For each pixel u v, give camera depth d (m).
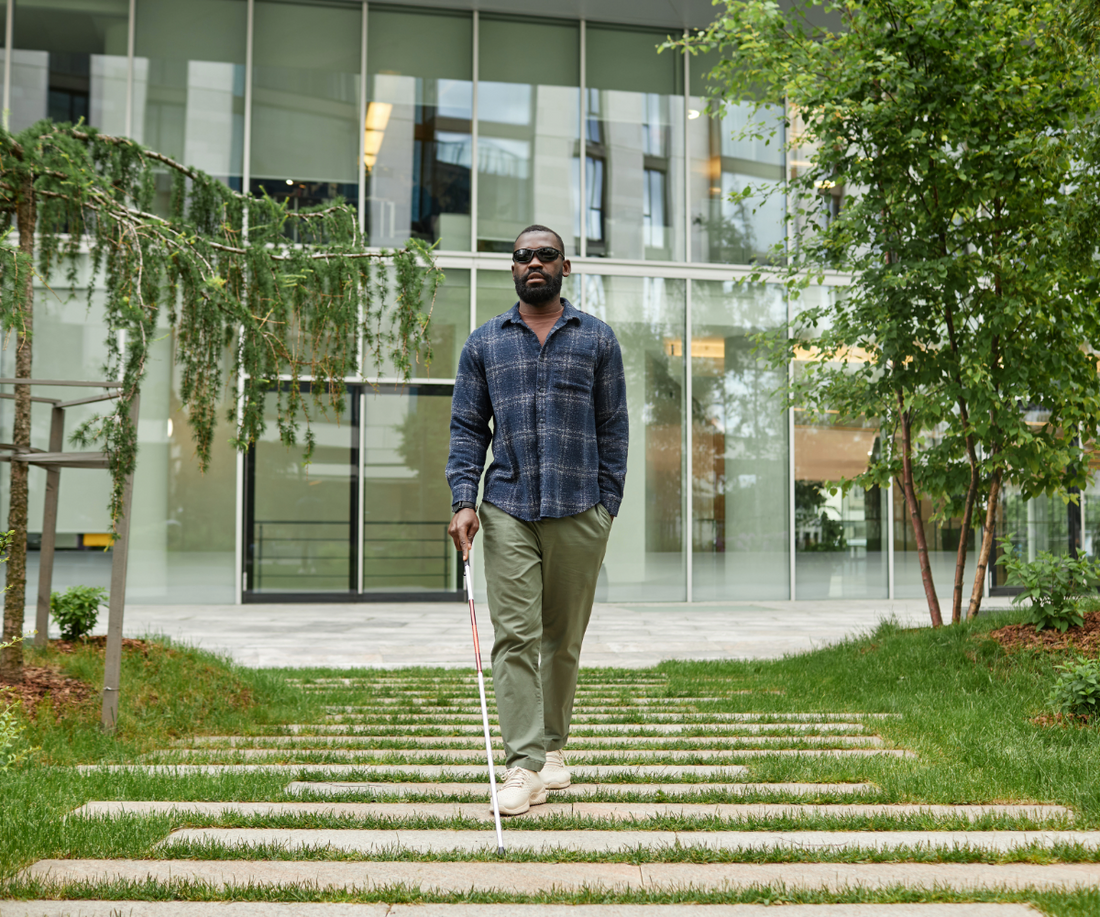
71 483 12.36
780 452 14.08
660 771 3.65
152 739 4.29
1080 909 1.99
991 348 6.76
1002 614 6.80
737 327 14.05
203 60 13.14
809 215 7.48
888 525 14.33
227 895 2.15
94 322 12.34
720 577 13.86
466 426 3.33
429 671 7.01
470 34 13.77
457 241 13.53
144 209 4.95
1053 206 6.56
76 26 12.84
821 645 8.76
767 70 7.04
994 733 4.14
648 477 13.75
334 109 13.41
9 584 4.73
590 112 13.97
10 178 4.50
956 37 6.28
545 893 2.16
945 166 6.55
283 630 9.78
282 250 4.98
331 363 5.03
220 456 12.70
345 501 13.03
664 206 14.02
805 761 3.68
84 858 2.49
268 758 3.94
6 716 3.66
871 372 7.48
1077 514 14.97
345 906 2.11
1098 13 6.04
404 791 3.29
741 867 2.40
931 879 2.29
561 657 3.34
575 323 3.28
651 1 13.45
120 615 4.43
